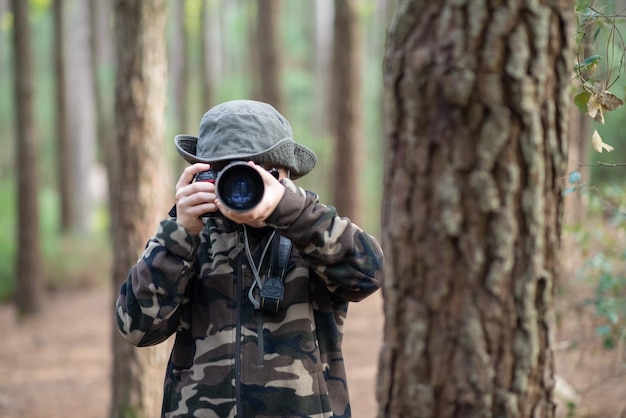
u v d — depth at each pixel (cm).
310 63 3070
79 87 1872
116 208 482
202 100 1808
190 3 2220
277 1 1334
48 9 2195
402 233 152
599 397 450
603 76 280
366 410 579
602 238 453
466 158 145
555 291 155
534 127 145
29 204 1071
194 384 187
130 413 465
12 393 698
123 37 477
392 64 152
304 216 177
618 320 385
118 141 481
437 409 152
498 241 146
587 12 248
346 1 1113
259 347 186
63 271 1377
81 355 861
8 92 2698
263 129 191
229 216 174
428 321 151
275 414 184
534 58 145
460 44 144
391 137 154
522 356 149
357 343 812
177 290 187
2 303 1264
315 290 195
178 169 1661
